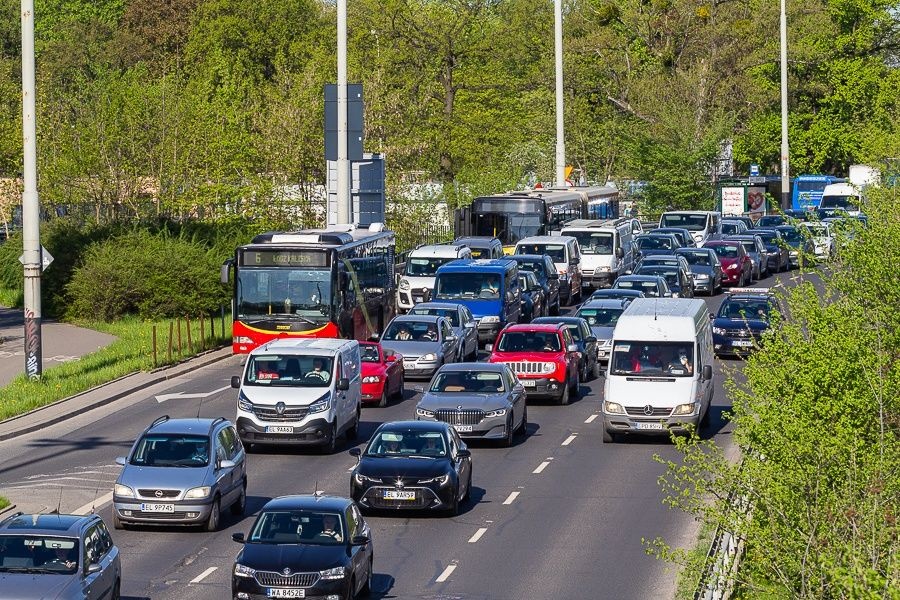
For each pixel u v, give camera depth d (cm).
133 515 7781
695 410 10469
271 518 6525
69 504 8588
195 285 17225
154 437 8119
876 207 7925
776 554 5462
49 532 5894
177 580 6844
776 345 6575
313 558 6228
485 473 9619
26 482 9212
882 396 5894
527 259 18500
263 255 13138
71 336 16000
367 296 14475
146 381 13275
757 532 5569
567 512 8400
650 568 7088
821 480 5544
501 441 10600
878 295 6994
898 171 10719
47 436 10850
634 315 10981
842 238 7419
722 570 5659
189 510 7762
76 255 17638
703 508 6125
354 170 18825
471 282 16125
